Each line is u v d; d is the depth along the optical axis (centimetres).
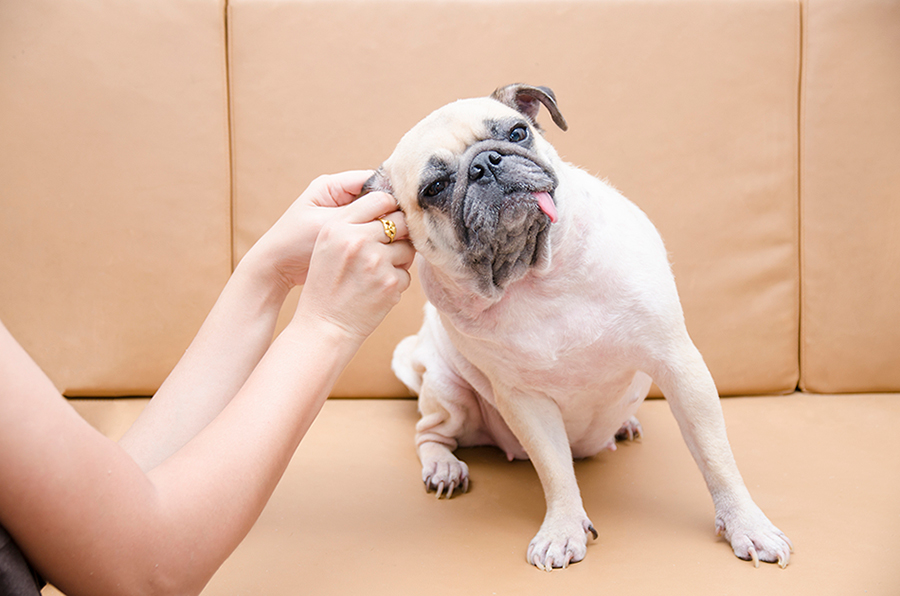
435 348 221
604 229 160
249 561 154
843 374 249
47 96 258
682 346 160
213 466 94
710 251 256
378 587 142
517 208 142
